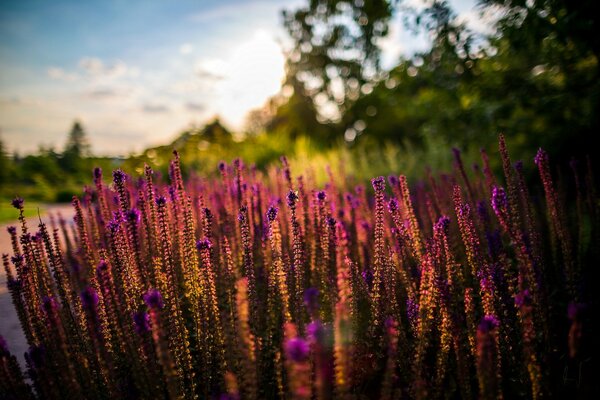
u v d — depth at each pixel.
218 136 13.63
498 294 1.96
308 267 2.71
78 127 45.47
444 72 6.38
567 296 2.70
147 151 7.52
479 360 1.46
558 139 5.84
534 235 2.40
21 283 1.94
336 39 16.70
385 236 2.78
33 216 7.89
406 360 1.98
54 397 1.56
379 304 1.98
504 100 6.26
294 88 28.50
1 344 1.60
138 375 1.69
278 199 3.49
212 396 1.81
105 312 1.84
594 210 3.08
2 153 19.88
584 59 5.31
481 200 3.01
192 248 2.28
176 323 1.89
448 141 7.89
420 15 5.09
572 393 1.92
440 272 1.97
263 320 2.25
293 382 1.09
